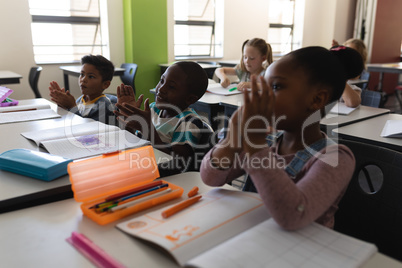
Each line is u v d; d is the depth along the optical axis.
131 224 0.68
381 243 0.86
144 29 4.41
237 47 5.55
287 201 0.60
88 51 4.44
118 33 4.45
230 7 5.30
